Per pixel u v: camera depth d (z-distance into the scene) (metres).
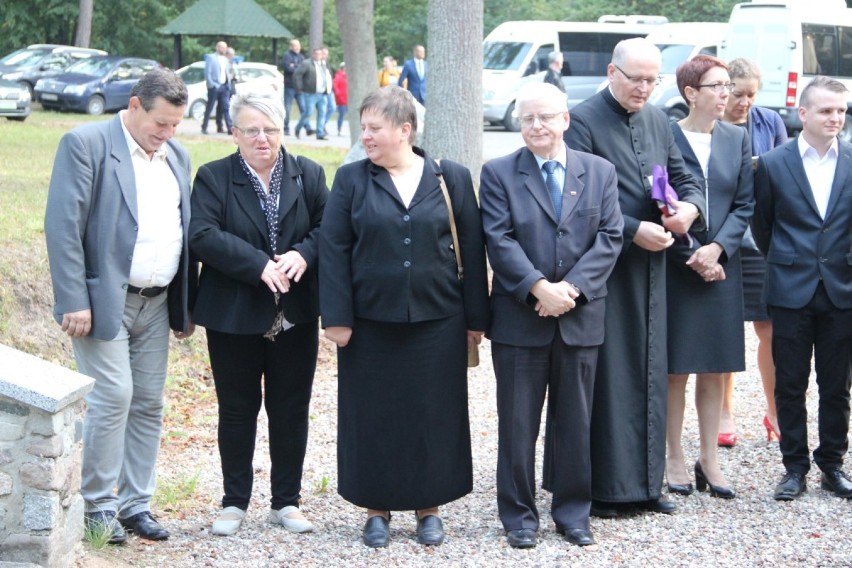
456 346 4.63
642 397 4.95
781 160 5.28
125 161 4.46
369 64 13.89
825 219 5.17
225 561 4.46
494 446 6.22
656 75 4.93
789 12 18.66
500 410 4.69
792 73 18.64
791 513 5.06
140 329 4.61
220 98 20.66
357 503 4.65
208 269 4.68
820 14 18.89
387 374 4.57
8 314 7.02
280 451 4.86
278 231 4.65
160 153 4.57
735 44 19.36
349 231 4.57
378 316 4.51
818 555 4.56
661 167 4.89
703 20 41.06
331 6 42.91
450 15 10.80
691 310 5.15
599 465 4.91
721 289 5.18
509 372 4.63
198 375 7.41
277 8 42.28
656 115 5.11
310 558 4.52
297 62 22.17
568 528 4.70
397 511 5.02
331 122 27.38
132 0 39.19
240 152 4.68
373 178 4.54
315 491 5.44
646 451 4.96
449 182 4.62
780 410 5.33
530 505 4.71
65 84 24.19
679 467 5.39
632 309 4.92
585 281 4.52
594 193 4.63
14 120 19.64
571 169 4.64
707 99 5.24
